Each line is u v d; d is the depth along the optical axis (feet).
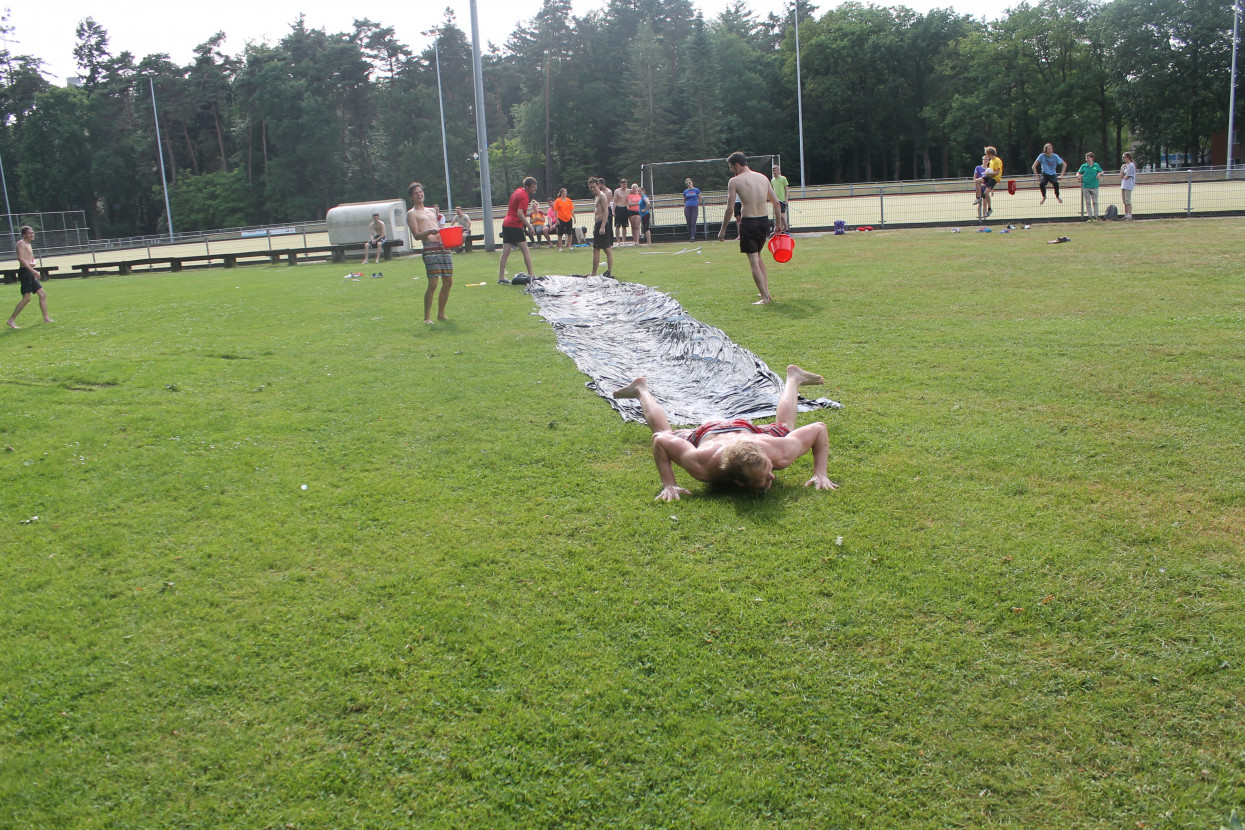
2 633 12.62
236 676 11.46
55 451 20.43
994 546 13.80
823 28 248.32
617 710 10.54
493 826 8.94
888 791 9.18
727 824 8.85
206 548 15.15
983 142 248.52
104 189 245.04
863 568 13.42
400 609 12.94
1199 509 14.62
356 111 248.52
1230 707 10.00
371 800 9.32
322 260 90.43
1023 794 9.05
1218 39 186.50
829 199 106.63
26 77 247.09
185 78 246.47
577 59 244.63
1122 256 44.19
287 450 20.25
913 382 23.07
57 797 9.45
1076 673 10.75
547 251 76.84
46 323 42.96
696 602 12.73
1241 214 68.08
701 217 82.38
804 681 10.89
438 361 28.96
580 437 20.29
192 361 30.32
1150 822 8.60
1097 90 215.92
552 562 14.19
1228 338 25.03
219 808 9.27
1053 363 23.82
